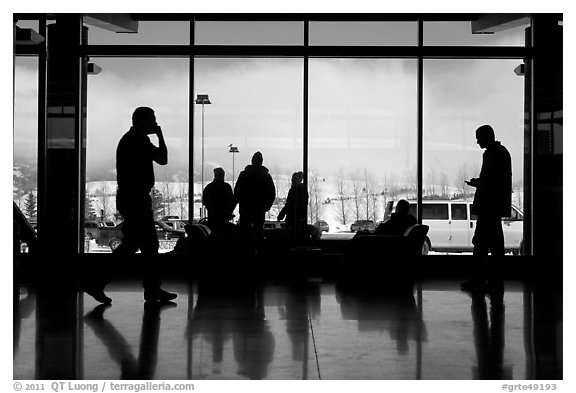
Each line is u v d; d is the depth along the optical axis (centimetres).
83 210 951
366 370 384
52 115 937
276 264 927
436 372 382
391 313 580
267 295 694
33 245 929
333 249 954
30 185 940
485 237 734
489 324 529
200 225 869
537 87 934
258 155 956
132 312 580
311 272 923
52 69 938
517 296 693
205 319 546
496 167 725
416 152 959
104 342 455
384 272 830
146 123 630
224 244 844
